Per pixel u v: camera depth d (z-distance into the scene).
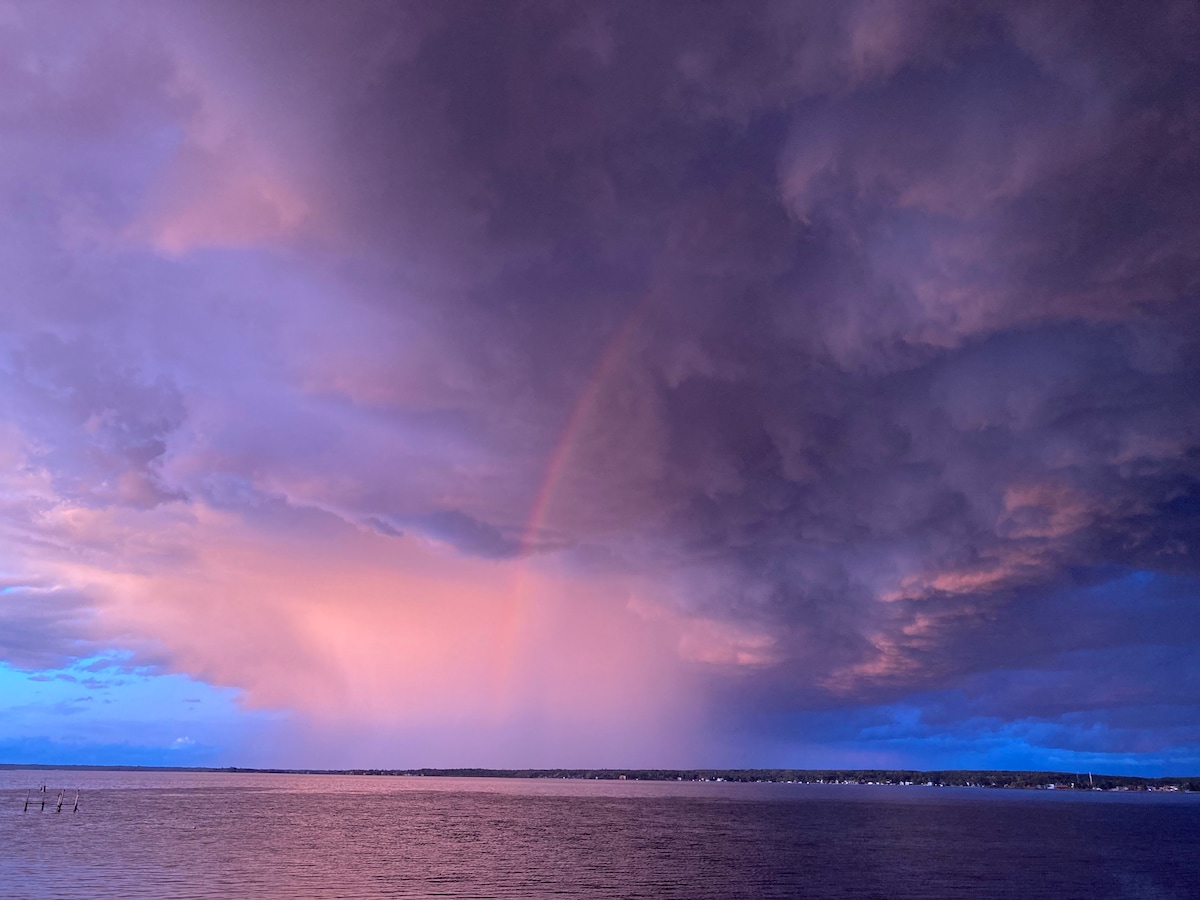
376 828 135.62
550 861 91.75
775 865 89.19
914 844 114.75
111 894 65.44
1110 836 132.75
